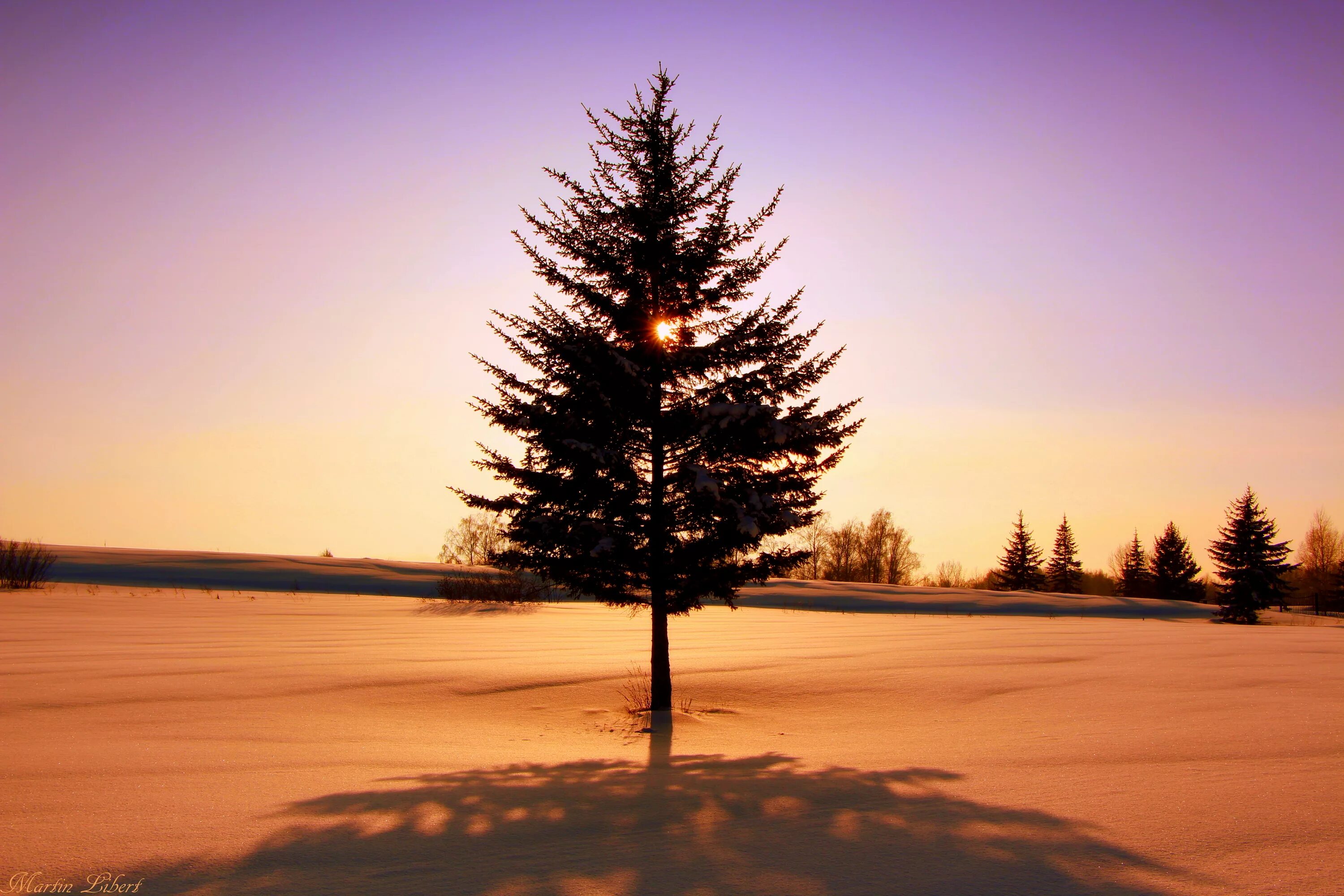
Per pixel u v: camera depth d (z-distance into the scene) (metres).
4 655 16.03
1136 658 18.78
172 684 12.84
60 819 5.84
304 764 7.98
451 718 11.44
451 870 4.91
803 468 12.99
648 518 12.79
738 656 19.08
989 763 8.27
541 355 12.61
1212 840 5.54
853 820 6.08
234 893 4.47
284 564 66.19
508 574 45.28
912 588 66.56
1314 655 20.00
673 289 13.15
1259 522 60.12
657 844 5.49
